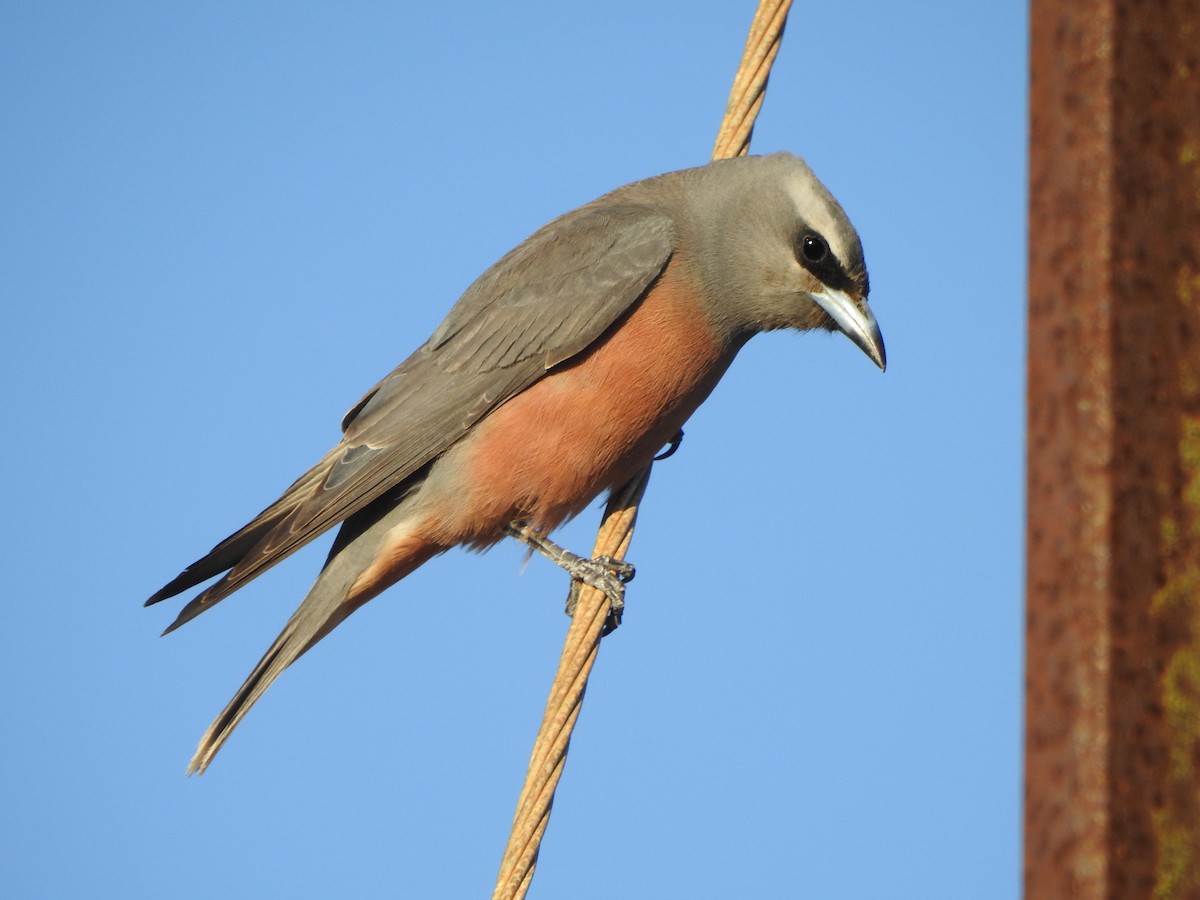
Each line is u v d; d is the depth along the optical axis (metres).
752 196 10.87
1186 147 3.76
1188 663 3.60
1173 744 3.58
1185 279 3.73
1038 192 3.94
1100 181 3.78
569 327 10.66
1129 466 3.69
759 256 10.79
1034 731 3.79
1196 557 3.63
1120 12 3.79
